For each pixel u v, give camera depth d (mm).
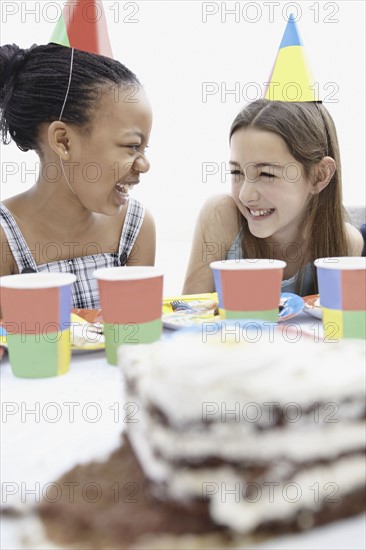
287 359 515
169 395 464
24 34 2734
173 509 473
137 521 465
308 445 479
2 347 898
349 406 491
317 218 1685
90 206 1455
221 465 465
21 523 488
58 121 1380
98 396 754
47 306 806
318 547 458
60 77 1364
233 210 1797
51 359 827
